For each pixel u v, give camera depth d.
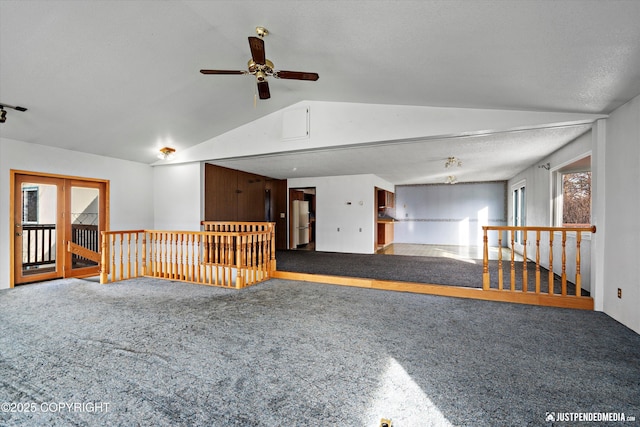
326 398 1.91
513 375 2.17
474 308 3.69
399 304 3.86
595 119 3.52
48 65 3.23
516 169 7.59
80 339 2.79
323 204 8.95
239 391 1.99
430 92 3.56
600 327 3.05
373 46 2.67
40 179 5.12
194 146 6.25
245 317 3.38
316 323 3.19
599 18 1.78
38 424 1.67
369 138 4.59
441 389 2.00
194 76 3.94
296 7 2.32
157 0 2.63
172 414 1.76
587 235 4.34
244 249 4.84
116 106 4.28
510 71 2.68
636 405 1.83
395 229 11.43
